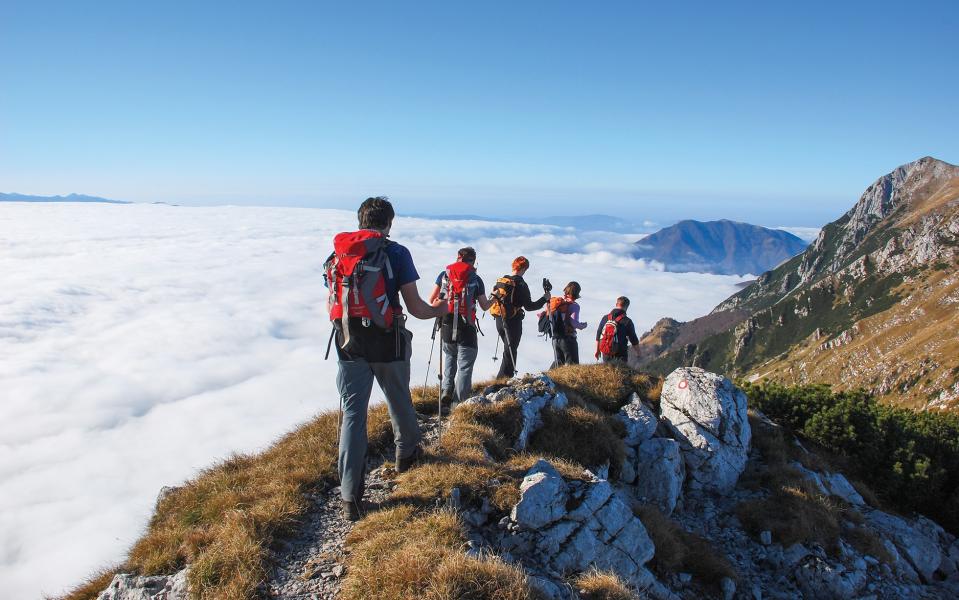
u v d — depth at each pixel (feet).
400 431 21.65
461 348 30.40
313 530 19.71
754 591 23.06
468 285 29.86
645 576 20.13
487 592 15.01
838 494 31.94
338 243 18.84
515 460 23.36
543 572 18.15
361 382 19.08
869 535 27.78
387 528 18.29
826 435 37.11
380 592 15.12
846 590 24.30
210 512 21.08
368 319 18.30
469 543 17.54
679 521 27.66
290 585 16.71
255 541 18.17
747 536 26.91
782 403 40.16
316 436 27.22
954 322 475.72
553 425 28.76
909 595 25.50
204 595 16.37
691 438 31.45
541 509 19.71
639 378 37.76
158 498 26.30
